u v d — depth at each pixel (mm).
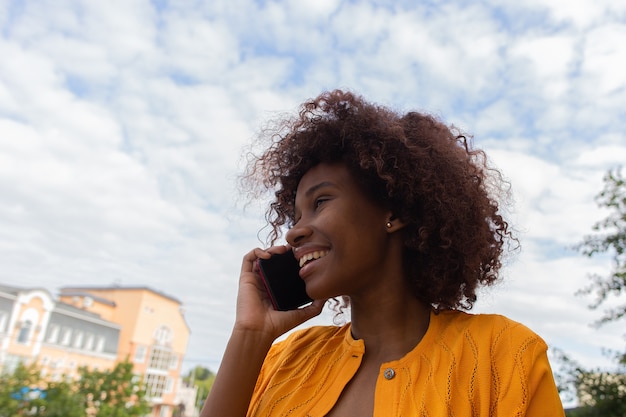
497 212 1666
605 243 8367
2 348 32344
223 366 1396
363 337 1355
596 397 8195
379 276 1351
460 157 1543
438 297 1395
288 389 1378
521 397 1076
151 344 46406
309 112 1600
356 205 1357
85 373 20422
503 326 1211
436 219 1404
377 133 1435
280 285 1506
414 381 1165
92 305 43719
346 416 1195
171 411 47844
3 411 16234
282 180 1773
